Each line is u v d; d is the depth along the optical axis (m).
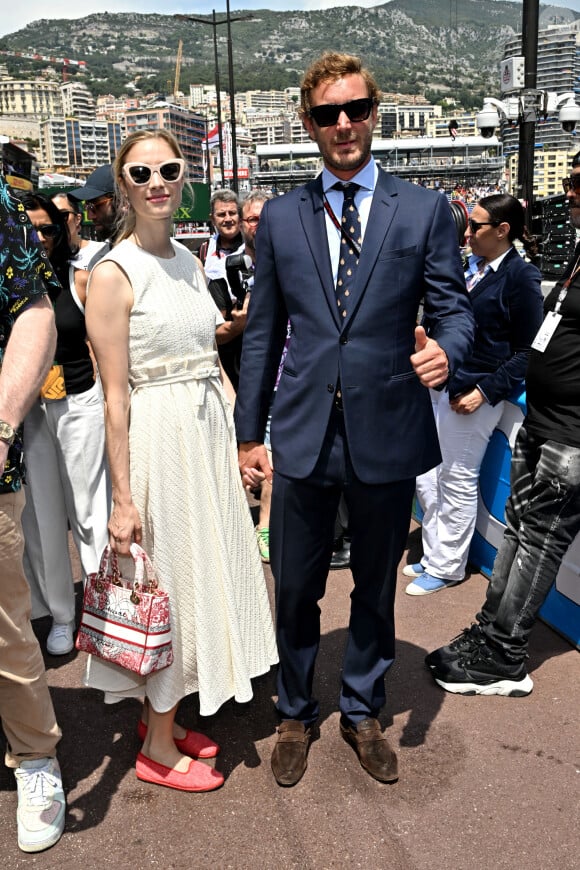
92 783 2.25
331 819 2.06
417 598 3.46
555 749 2.34
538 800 2.11
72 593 3.12
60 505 3.03
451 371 1.89
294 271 2.11
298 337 2.15
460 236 3.75
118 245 2.13
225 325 4.09
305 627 2.34
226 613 2.24
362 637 2.31
